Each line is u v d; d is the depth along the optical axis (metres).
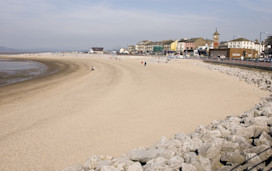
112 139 10.03
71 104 16.30
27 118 13.11
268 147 6.15
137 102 16.62
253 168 5.43
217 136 8.04
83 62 75.25
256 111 10.90
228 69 37.69
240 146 6.79
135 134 10.56
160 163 6.27
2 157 8.48
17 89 23.47
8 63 72.12
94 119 12.81
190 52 113.88
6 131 11.05
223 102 16.27
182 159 6.45
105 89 22.41
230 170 5.64
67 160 8.23
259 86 22.45
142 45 169.88
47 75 37.78
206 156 6.41
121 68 48.25
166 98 17.80
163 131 10.87
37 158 8.40
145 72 38.66
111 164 6.74
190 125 11.59
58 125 11.87
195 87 22.61
